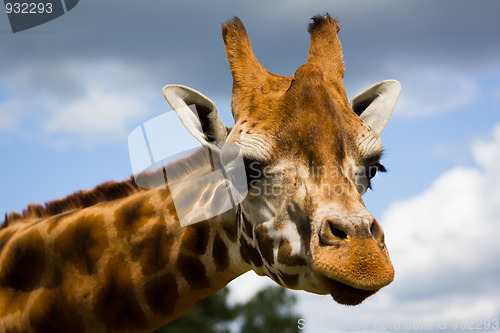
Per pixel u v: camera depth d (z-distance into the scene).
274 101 6.38
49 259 7.59
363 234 5.59
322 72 6.44
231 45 6.80
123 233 7.37
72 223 7.58
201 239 7.09
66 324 7.48
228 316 32.91
